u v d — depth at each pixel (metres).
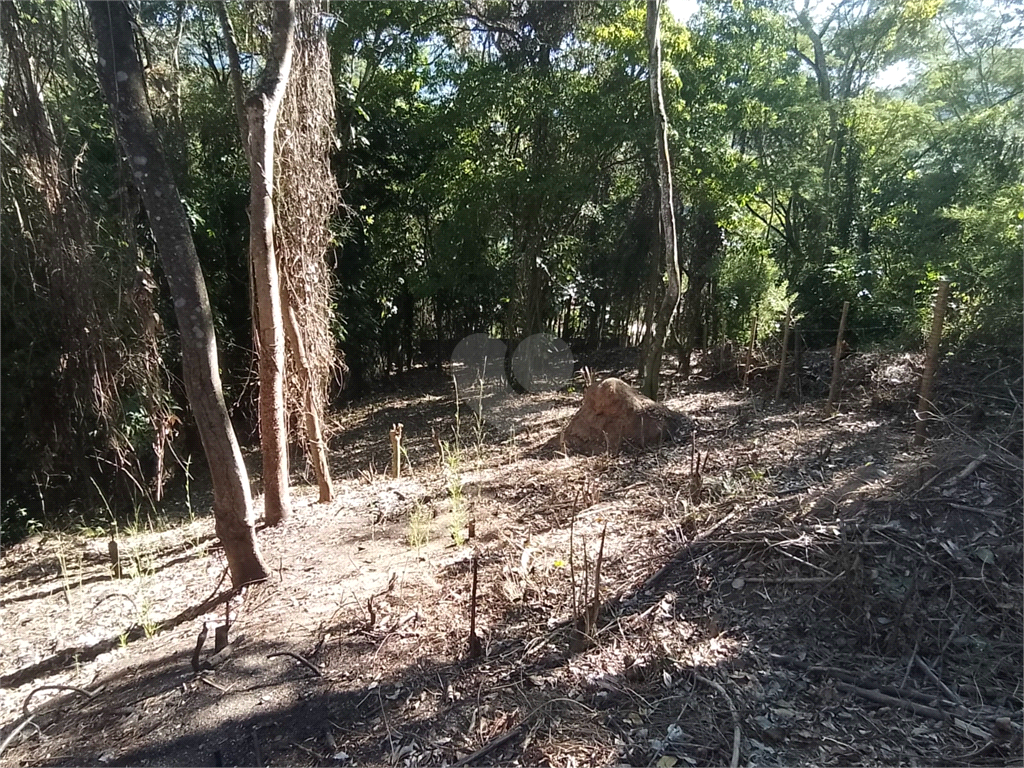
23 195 6.34
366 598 3.94
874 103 12.08
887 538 3.62
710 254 11.49
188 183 9.12
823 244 11.90
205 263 9.86
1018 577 3.32
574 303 14.66
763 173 11.15
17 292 6.82
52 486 7.44
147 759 2.74
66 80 6.34
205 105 9.68
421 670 3.15
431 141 13.09
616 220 13.73
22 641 4.33
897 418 6.23
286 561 4.91
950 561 3.46
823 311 10.61
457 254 12.58
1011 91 11.98
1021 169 10.07
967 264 7.16
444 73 11.86
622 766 2.50
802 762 2.50
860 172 12.08
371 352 14.17
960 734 2.61
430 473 7.24
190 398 4.22
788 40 11.70
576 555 4.18
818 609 3.34
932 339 5.18
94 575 5.60
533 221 11.92
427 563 4.41
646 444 6.58
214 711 2.99
